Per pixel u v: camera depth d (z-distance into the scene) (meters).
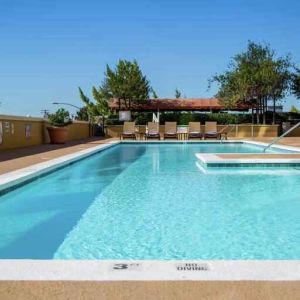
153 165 13.79
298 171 11.84
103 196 8.50
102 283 3.11
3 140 16.78
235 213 7.00
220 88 32.31
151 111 36.56
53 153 15.23
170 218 6.68
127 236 5.68
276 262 3.46
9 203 7.89
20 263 3.47
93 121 32.44
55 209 7.36
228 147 22.05
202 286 3.05
